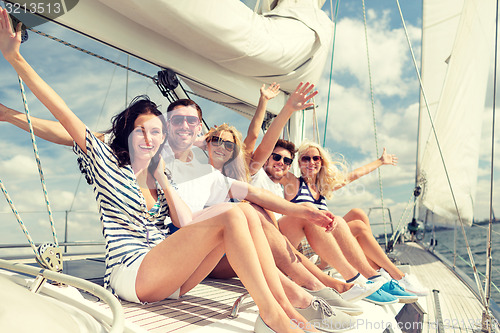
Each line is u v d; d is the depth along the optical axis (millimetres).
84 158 1513
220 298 1840
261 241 1478
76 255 2551
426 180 4730
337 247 2105
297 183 2520
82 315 1107
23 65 1373
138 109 1564
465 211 4801
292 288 1601
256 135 2672
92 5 1778
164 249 1465
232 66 2629
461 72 5125
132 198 1571
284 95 3406
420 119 5238
